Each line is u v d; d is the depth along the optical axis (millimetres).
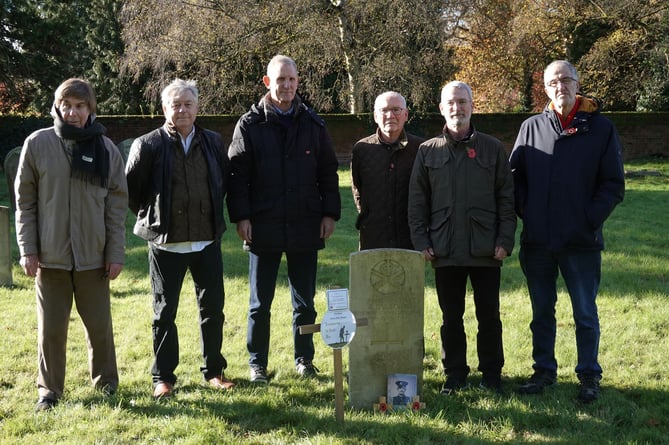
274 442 3990
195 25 21438
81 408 4398
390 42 20688
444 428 4180
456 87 4703
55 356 4543
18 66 25984
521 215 4961
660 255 9656
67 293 4543
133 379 5074
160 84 22078
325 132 5195
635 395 4785
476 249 4660
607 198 4625
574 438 4043
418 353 4574
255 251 5039
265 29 21734
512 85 30969
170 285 4766
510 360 5516
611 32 25812
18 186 4363
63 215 4391
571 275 4762
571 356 5586
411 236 4824
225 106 24594
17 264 9055
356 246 10438
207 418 4281
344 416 4336
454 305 4836
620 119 25797
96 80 33344
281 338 6145
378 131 5242
